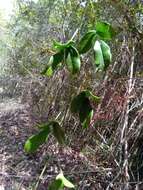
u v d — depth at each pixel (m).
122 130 3.14
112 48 3.49
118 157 3.54
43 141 0.89
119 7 1.68
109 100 3.37
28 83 7.11
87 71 3.58
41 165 4.44
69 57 0.89
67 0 4.55
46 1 6.95
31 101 6.74
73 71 0.89
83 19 3.16
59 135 0.90
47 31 6.48
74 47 0.89
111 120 3.57
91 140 3.99
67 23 4.82
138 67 3.22
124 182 3.04
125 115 3.15
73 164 4.01
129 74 3.21
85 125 0.93
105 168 3.58
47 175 4.04
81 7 3.45
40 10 7.34
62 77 4.54
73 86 3.69
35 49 6.66
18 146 5.53
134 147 3.53
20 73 8.18
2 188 4.18
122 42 3.17
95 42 0.89
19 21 8.75
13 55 8.88
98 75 3.58
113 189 3.28
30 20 7.89
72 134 4.09
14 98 9.07
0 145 5.67
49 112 5.23
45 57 6.33
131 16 1.96
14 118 6.92
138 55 3.00
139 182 3.14
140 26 2.26
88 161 3.84
